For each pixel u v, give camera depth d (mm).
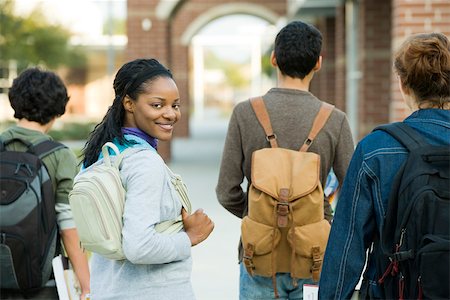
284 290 3805
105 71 48875
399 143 2885
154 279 2926
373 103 14102
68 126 32156
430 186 2721
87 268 3666
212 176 16328
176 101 3080
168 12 18125
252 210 3643
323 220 3648
